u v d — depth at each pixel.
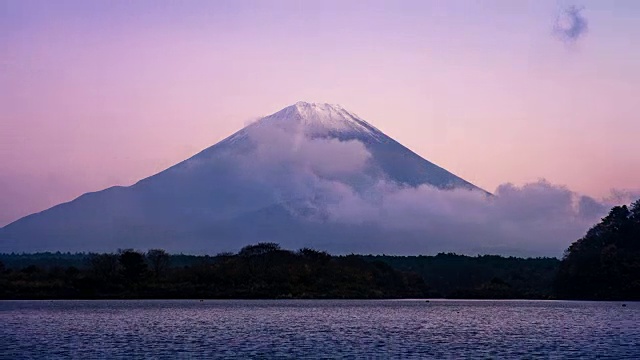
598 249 196.62
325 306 170.75
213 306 165.00
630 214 199.75
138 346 84.88
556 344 88.19
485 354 79.62
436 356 78.06
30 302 176.50
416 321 122.19
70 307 155.62
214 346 85.06
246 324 113.75
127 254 199.12
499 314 141.62
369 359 75.81
